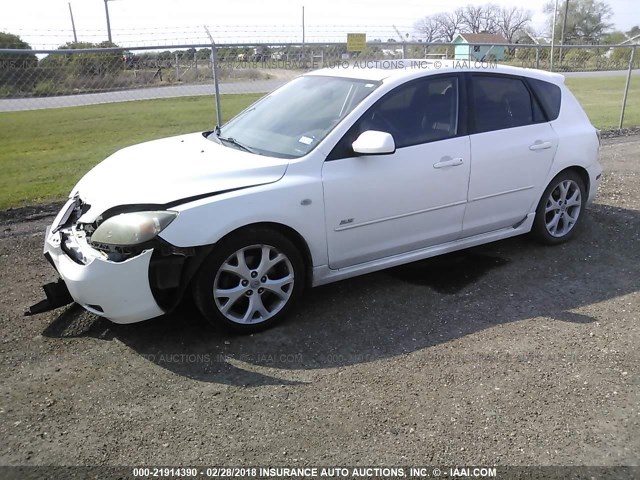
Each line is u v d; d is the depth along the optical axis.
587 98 18.97
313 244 3.87
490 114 4.65
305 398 3.10
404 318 4.00
